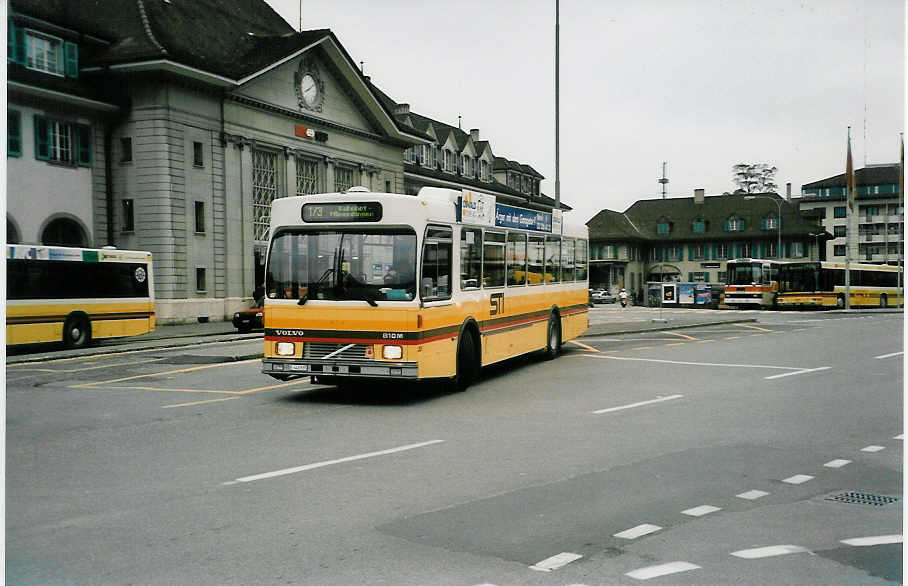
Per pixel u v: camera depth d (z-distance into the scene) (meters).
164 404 12.20
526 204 72.56
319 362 12.05
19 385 14.76
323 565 5.11
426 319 12.01
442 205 12.70
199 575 4.93
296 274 12.25
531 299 17.09
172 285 34.81
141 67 33.81
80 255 24.00
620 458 8.32
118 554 5.33
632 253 98.38
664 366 17.53
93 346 24.66
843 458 8.38
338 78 45.31
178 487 7.11
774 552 5.38
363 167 47.66
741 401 12.45
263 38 43.03
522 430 9.94
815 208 107.31
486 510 6.36
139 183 34.88
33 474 7.64
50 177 32.56
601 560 5.21
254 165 39.81
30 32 32.03
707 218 98.81
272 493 6.89
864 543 5.58
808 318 42.53
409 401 12.42
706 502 6.64
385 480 7.35
